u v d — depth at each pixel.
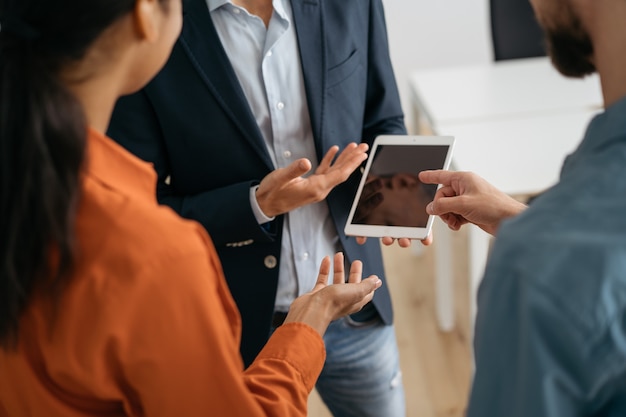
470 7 4.49
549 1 0.72
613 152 0.67
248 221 1.46
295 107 1.51
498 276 0.66
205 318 0.81
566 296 0.61
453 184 1.37
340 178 1.42
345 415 1.77
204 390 0.83
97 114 0.83
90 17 0.76
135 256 0.78
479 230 2.31
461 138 2.58
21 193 0.74
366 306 1.66
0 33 0.78
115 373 0.81
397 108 1.67
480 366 0.68
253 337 1.58
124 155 0.83
